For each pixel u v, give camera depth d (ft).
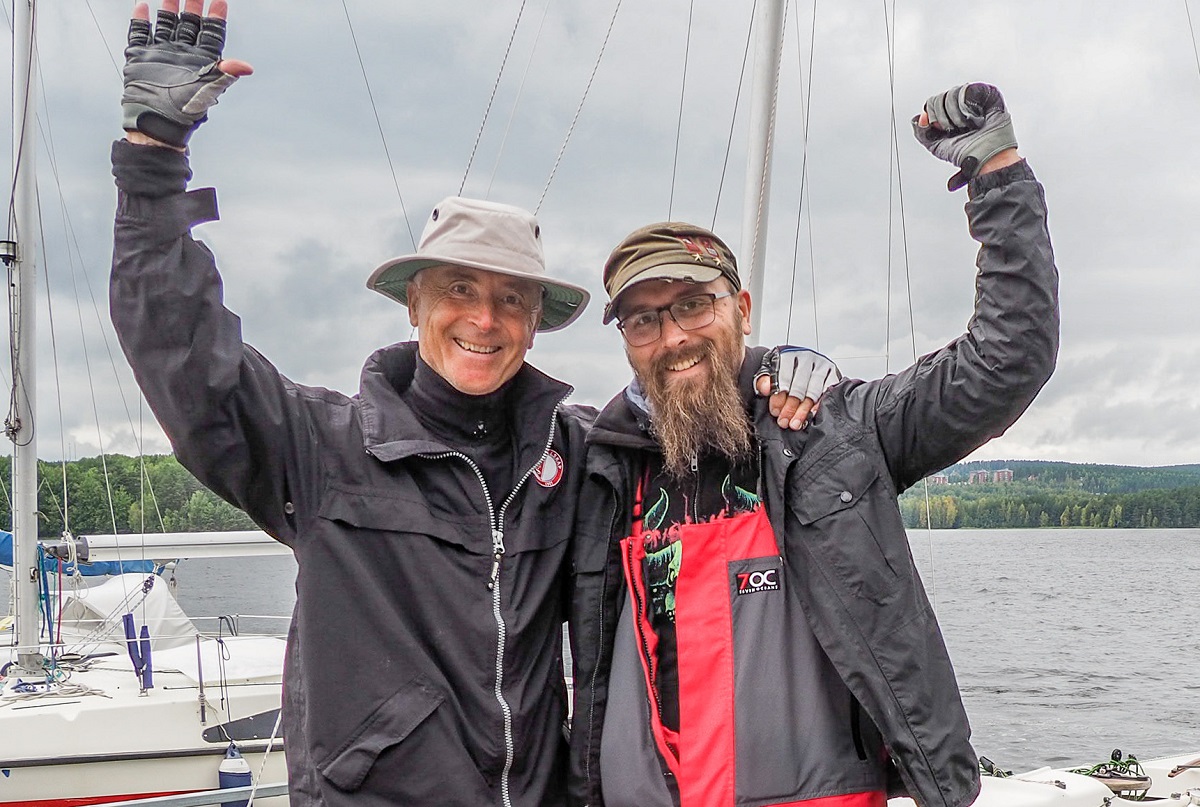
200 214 6.73
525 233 7.72
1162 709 55.93
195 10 6.66
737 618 7.42
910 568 7.18
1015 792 13.42
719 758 7.22
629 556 7.69
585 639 7.67
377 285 8.09
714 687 7.34
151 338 6.59
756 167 16.20
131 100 6.50
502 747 7.27
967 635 90.22
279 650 23.09
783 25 16.25
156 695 20.39
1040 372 6.83
